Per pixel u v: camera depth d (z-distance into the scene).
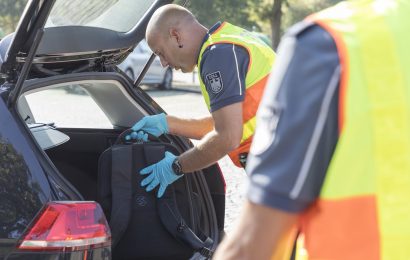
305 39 1.35
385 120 1.33
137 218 2.94
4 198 2.44
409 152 1.33
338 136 1.33
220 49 2.80
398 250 1.36
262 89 2.88
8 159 2.47
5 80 2.70
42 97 14.76
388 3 1.43
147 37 3.03
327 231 1.38
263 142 1.36
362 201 1.35
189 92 19.20
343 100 1.31
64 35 2.87
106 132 3.59
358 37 1.35
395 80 1.33
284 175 1.33
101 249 2.45
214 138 2.81
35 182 2.43
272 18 20.38
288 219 1.34
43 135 3.25
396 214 1.35
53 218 2.39
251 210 1.36
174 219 2.96
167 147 3.10
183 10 2.97
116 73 3.16
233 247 1.38
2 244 2.42
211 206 3.35
